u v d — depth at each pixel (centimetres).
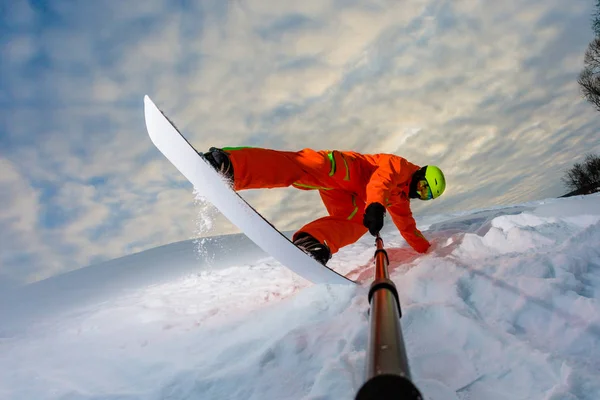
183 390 162
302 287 306
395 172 297
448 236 392
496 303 187
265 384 155
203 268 507
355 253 430
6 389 188
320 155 305
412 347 158
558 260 216
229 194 231
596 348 145
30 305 425
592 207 367
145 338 238
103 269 639
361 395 49
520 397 125
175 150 226
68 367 208
